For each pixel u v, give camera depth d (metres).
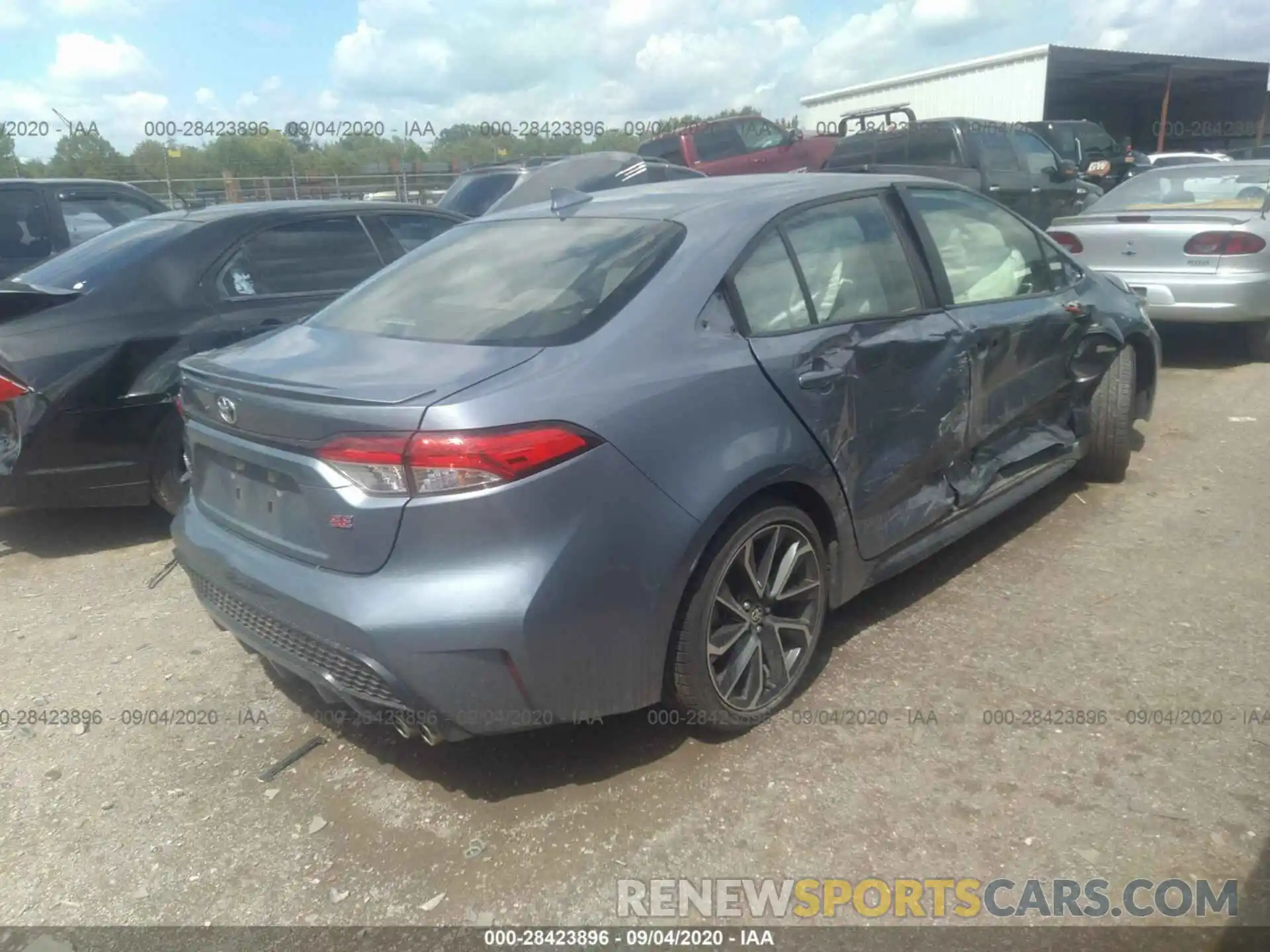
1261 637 3.51
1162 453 5.53
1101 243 7.50
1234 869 2.46
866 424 3.30
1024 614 3.74
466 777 2.97
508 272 3.23
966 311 3.81
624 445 2.60
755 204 3.29
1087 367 4.51
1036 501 4.86
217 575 2.92
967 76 20.91
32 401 4.41
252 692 3.52
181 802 2.94
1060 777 2.81
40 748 3.24
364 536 2.50
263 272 5.21
